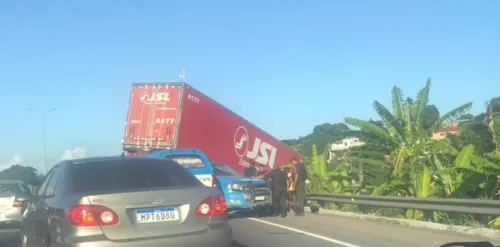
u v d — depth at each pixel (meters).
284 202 15.90
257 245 10.12
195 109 19.38
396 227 12.73
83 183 6.37
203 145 19.67
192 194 6.21
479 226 11.54
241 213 17.05
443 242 10.20
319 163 20.61
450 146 15.68
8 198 13.53
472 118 17.66
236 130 21.11
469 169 12.95
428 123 17.70
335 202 16.98
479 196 13.66
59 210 6.04
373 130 17.45
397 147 17.19
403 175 15.73
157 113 19.17
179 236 5.96
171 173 6.86
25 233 8.02
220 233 6.25
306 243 10.34
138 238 5.80
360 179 19.73
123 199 5.86
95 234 5.69
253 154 21.92
